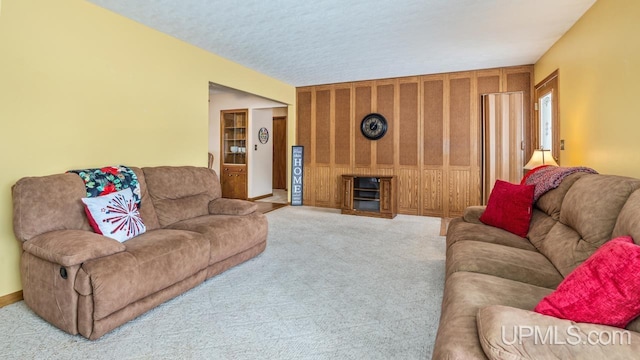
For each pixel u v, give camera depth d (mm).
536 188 2387
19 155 2330
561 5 2840
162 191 2947
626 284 952
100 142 2881
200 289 2465
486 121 5023
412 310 2148
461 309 1230
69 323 1796
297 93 6359
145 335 1841
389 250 3461
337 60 4527
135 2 2795
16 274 2322
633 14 2234
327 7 2900
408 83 5473
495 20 3162
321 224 4715
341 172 6039
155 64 3400
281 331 1893
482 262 1733
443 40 3725
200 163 4023
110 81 2959
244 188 6785
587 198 1697
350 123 5930
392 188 5180
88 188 2369
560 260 1689
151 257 2029
